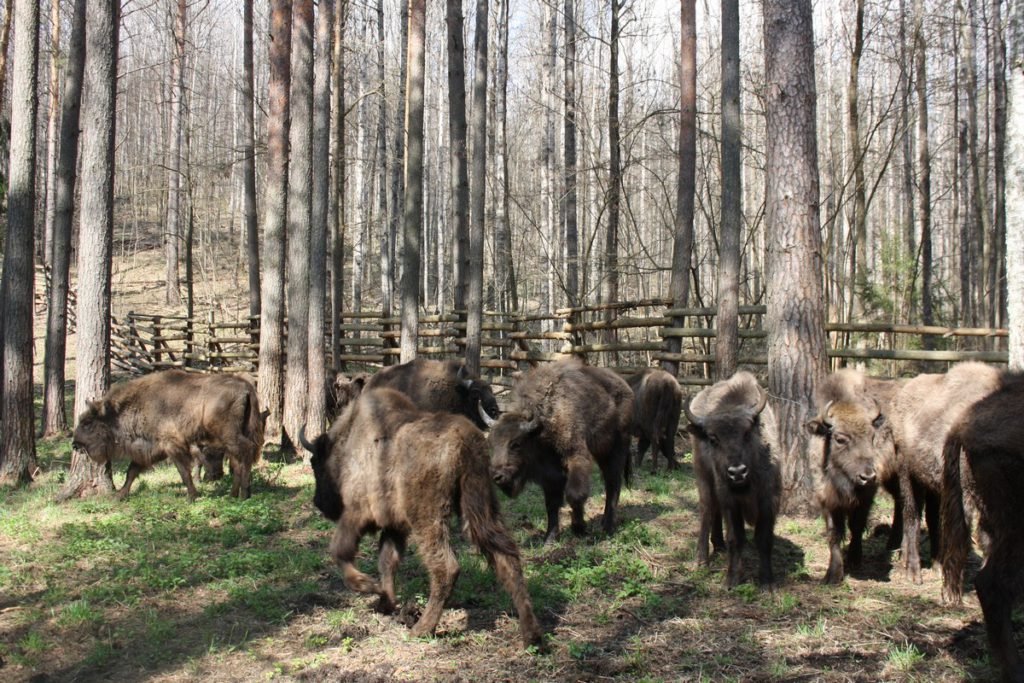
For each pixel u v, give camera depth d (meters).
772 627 5.22
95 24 9.20
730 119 11.66
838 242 27.53
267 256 12.94
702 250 30.77
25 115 10.14
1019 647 4.77
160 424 9.27
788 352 8.01
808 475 7.96
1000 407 4.48
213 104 45.53
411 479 5.07
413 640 5.10
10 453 10.00
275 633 5.38
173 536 7.68
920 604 5.59
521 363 16.81
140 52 39.72
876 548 7.14
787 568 6.53
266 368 12.97
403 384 9.52
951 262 28.81
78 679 4.76
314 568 6.71
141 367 21.94
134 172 43.31
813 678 4.41
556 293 25.95
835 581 6.07
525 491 9.70
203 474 10.79
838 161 28.00
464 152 17.14
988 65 21.84
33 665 4.93
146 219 46.16
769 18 7.99
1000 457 4.35
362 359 17.80
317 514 8.54
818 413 6.37
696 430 6.35
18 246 10.11
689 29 14.11
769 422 6.21
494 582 6.15
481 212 13.72
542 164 25.69
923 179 19.58
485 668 4.69
